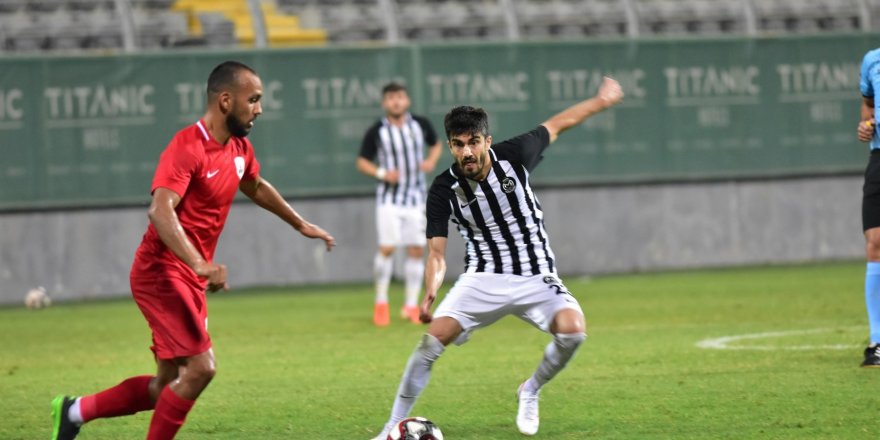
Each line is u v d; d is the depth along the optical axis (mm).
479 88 46812
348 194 46094
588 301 37344
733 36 48656
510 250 16031
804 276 43188
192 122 44688
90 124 43938
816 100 49188
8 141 43219
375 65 46125
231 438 16656
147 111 44375
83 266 43969
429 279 15469
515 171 16047
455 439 16188
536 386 16375
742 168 48812
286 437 16656
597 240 47812
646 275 46469
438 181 16047
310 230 16344
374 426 17359
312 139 45750
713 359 23406
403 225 33031
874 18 51719
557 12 50219
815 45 49219
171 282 14000
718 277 44219
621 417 17500
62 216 43812
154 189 13633
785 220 49094
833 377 20516
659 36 48719
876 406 17703
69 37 45688
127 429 17453
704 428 16469
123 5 46312
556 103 47406
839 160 49375
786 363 22453
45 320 36844
